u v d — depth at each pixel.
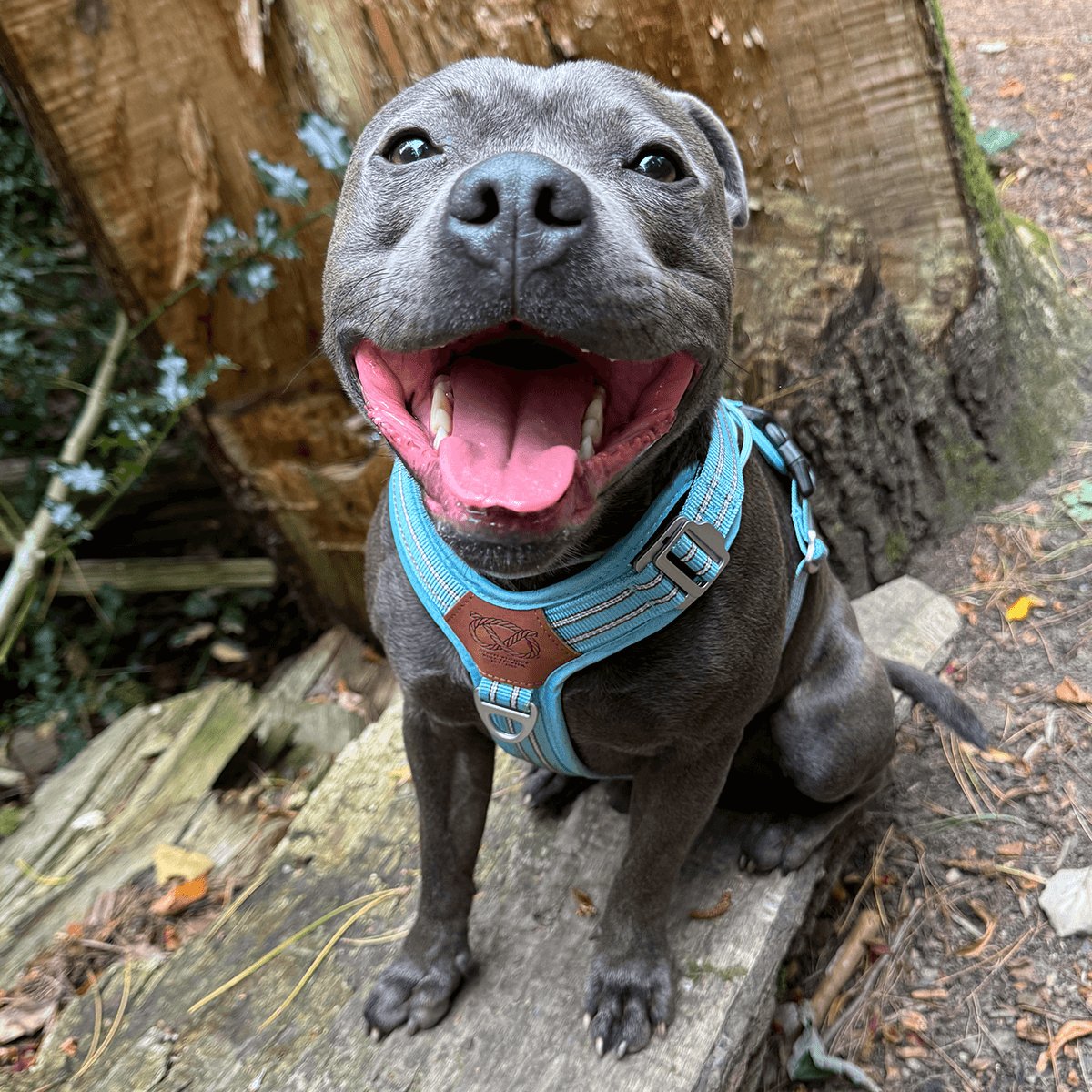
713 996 0.59
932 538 0.99
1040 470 1.04
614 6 0.76
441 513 0.39
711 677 0.50
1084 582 0.94
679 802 0.55
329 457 0.90
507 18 0.75
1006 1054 0.66
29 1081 0.59
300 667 0.98
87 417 0.93
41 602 1.07
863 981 0.71
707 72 0.79
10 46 0.70
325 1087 0.57
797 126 0.85
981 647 0.91
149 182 0.77
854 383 0.87
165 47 0.72
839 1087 0.66
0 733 1.01
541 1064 0.57
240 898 0.69
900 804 0.81
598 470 0.40
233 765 0.85
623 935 0.58
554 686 0.50
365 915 0.67
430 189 0.42
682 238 0.43
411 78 0.75
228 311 0.83
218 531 1.23
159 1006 0.63
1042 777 0.81
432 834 0.59
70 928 0.69
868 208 0.92
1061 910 0.72
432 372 0.43
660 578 0.46
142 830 0.77
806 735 0.64
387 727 0.81
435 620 0.50
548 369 0.43
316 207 0.79
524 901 0.66
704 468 0.48
